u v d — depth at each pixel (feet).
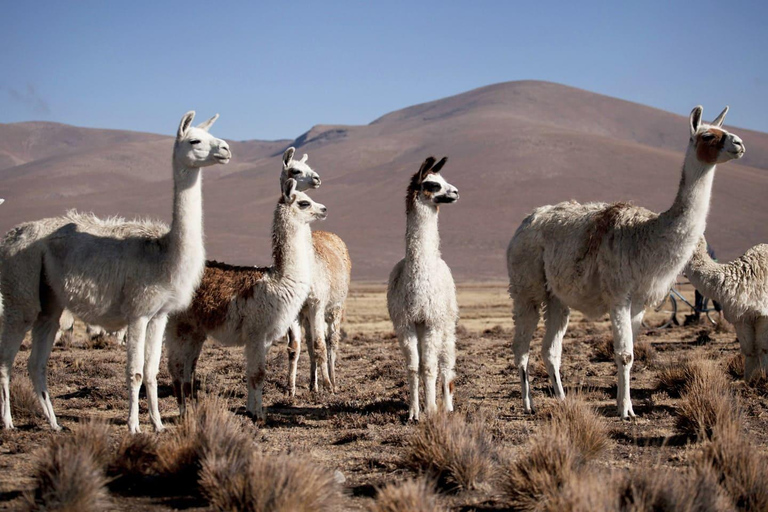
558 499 18.92
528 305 36.47
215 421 23.75
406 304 30.45
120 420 33.04
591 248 32.83
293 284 32.17
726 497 19.83
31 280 29.55
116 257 28.73
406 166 537.24
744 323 38.60
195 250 28.99
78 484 19.93
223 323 32.37
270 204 492.13
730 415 28.17
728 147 29.84
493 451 24.44
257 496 19.36
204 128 30.07
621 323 32.22
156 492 22.16
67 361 53.78
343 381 46.50
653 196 428.97
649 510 18.62
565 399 29.27
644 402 35.70
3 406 30.09
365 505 20.88
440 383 34.24
